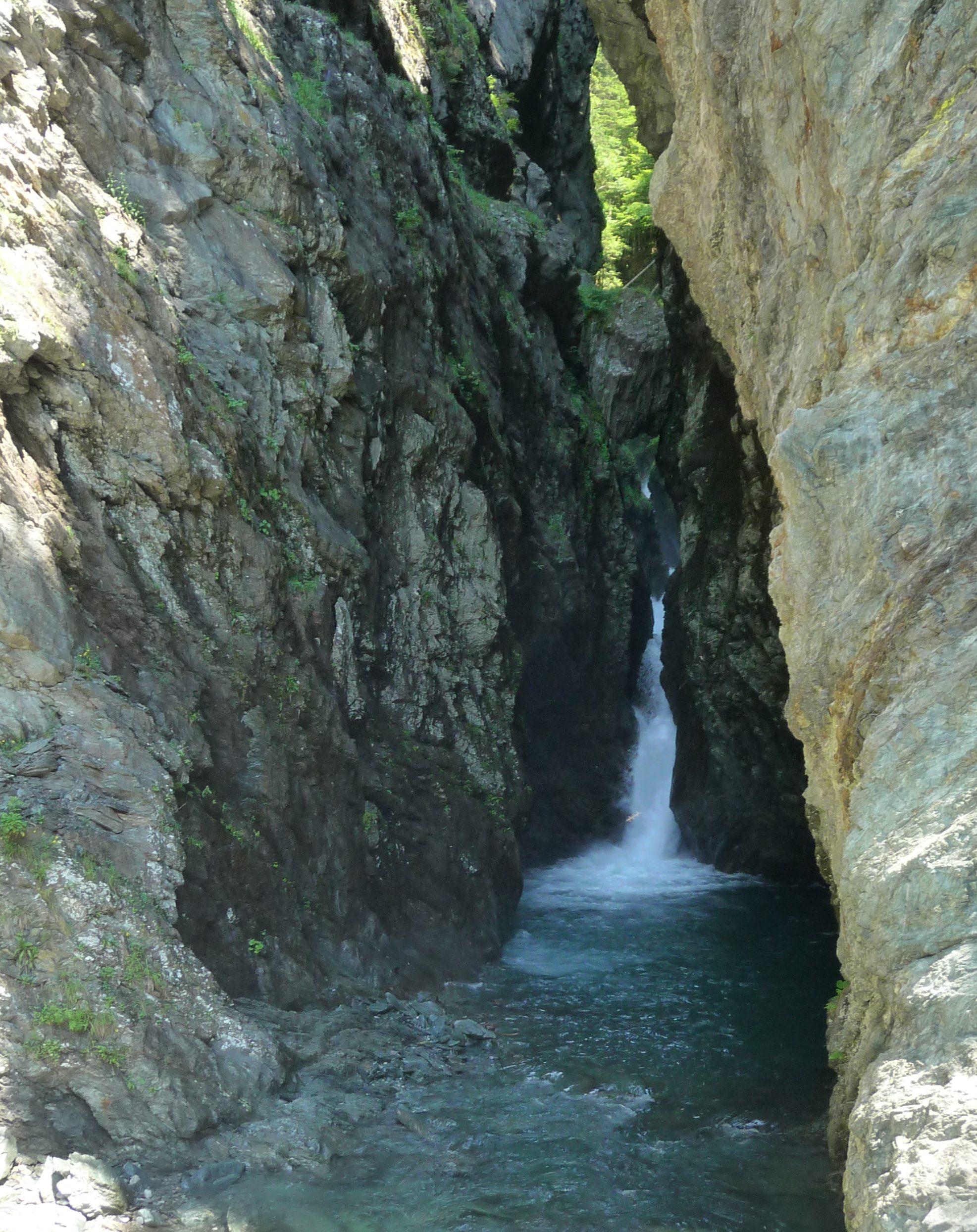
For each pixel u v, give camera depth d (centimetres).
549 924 1578
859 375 658
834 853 700
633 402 2533
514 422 1952
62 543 830
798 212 832
